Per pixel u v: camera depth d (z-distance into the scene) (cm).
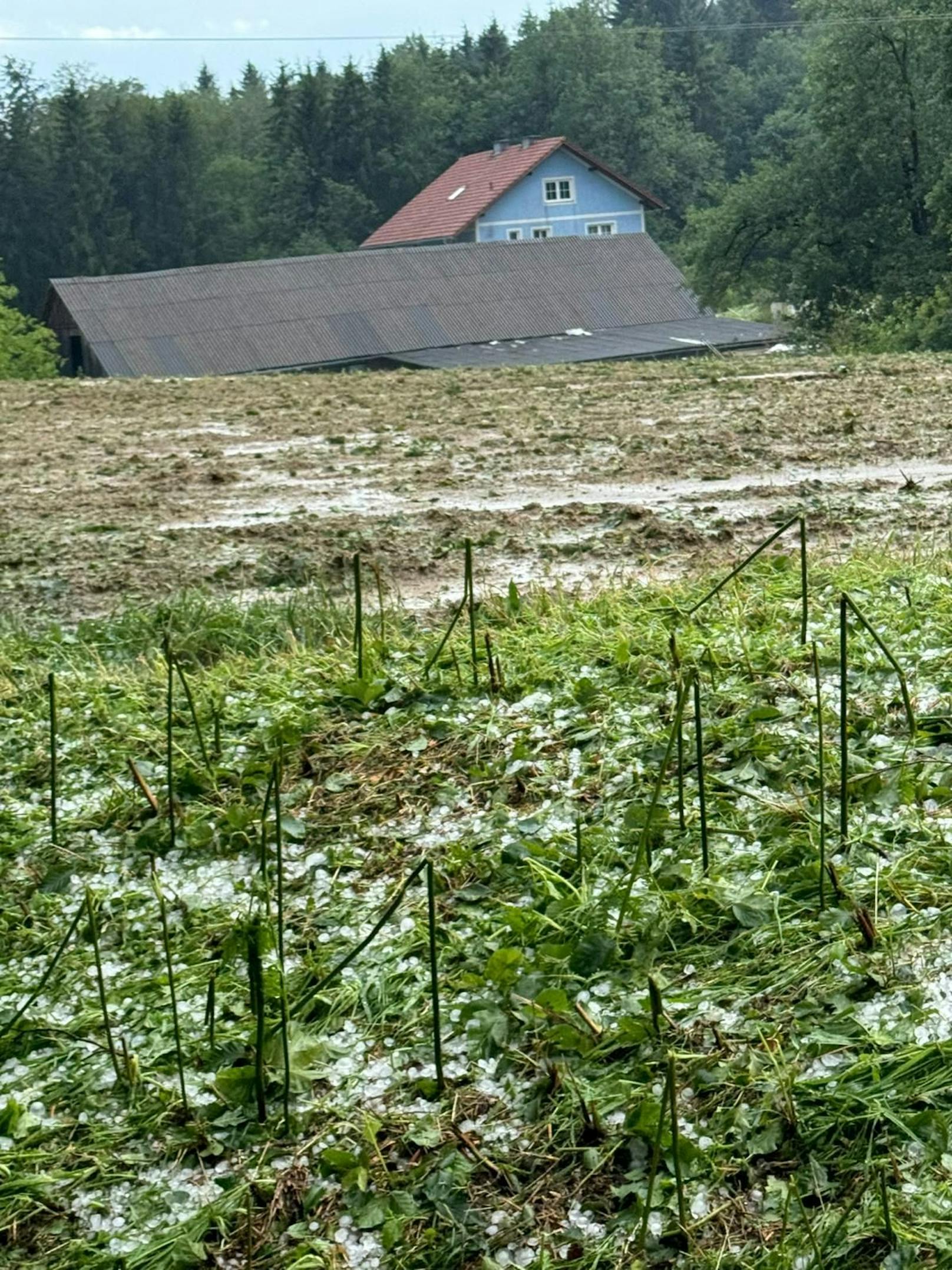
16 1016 394
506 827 462
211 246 9175
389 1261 310
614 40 9450
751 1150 320
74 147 8862
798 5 4066
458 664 589
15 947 437
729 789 466
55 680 609
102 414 1728
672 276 5188
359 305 4809
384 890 440
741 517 920
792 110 10250
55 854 483
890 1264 288
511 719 535
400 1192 323
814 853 422
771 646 566
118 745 555
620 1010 369
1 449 1440
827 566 704
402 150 9256
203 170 9225
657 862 429
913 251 4053
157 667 627
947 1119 319
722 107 10562
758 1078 337
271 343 4634
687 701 523
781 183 4178
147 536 959
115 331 4641
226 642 682
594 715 527
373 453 1302
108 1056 381
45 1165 346
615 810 462
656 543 859
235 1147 346
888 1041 341
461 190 7094
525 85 9494
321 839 475
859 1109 325
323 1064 367
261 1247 318
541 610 664
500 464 1195
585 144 9125
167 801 507
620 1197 315
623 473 1125
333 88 9219
